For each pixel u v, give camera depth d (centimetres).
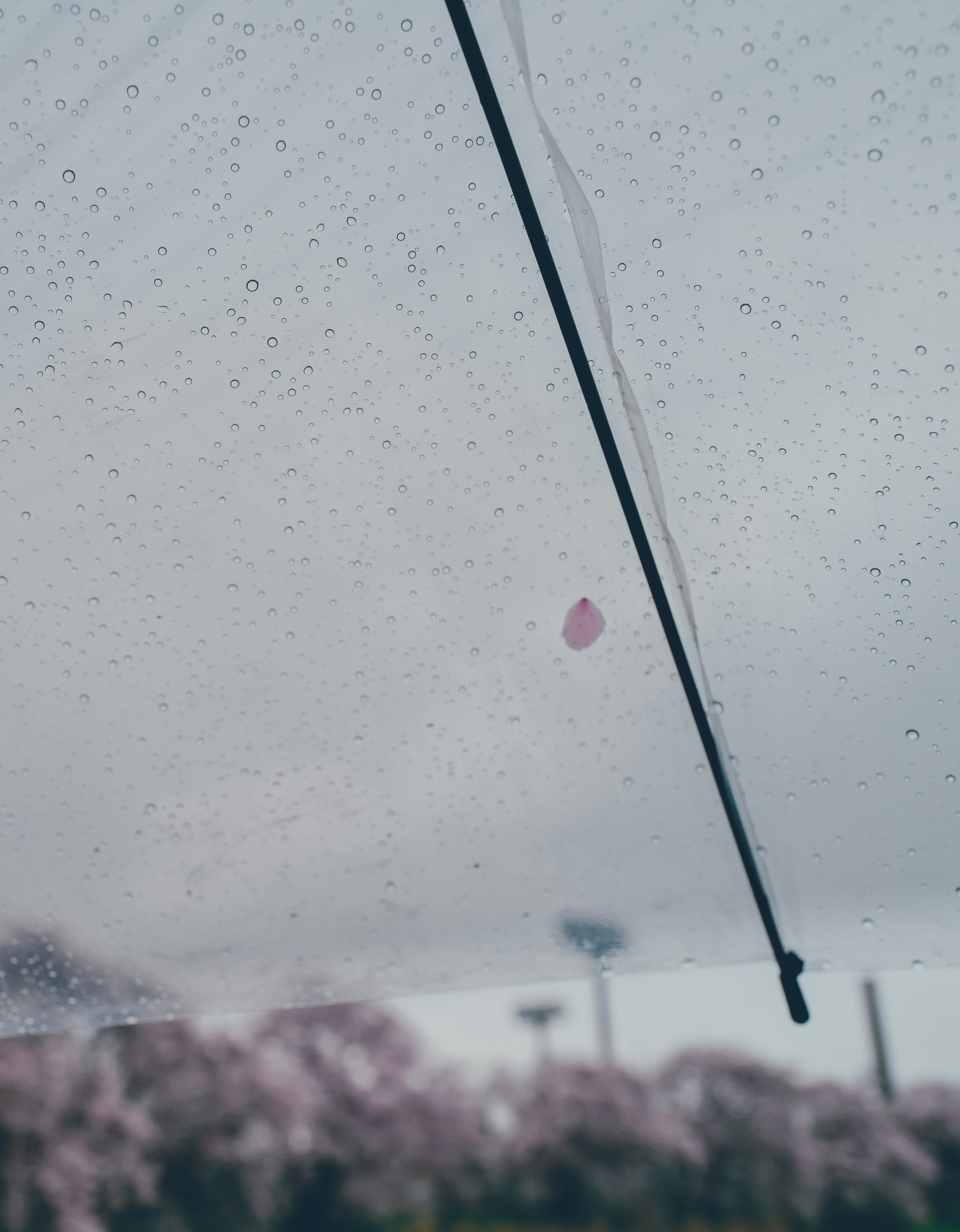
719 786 34
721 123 31
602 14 31
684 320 32
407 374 33
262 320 33
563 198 32
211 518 34
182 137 32
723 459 33
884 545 33
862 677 33
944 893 33
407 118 31
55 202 32
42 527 34
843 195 31
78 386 33
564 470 34
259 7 31
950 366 32
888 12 30
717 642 34
